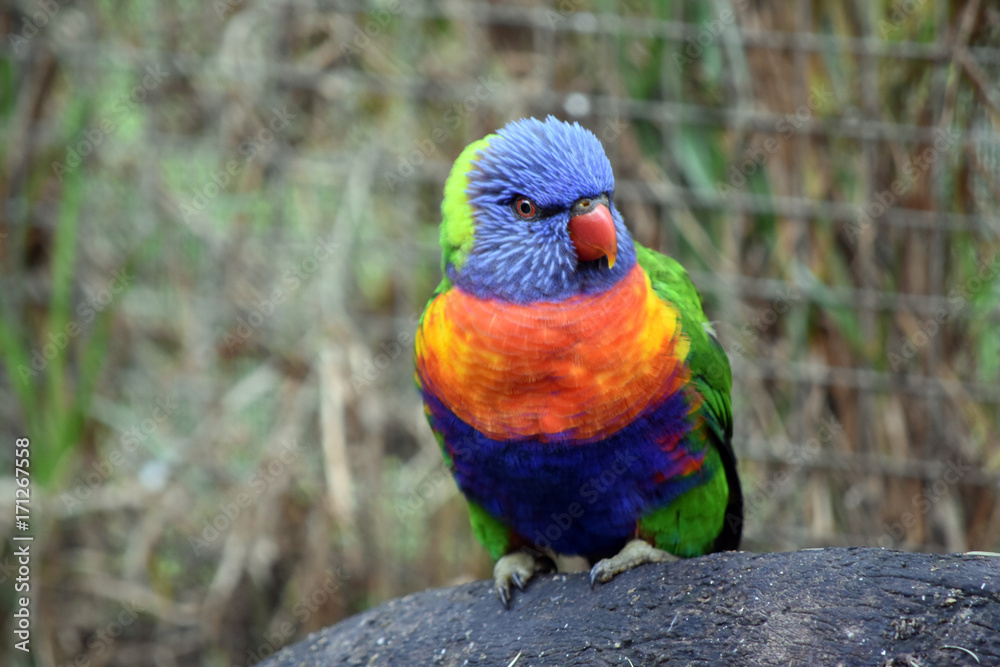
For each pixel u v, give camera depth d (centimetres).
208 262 633
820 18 607
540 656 315
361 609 610
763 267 625
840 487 630
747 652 278
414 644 347
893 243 619
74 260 630
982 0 587
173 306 635
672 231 625
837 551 295
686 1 617
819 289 609
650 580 320
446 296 361
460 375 347
